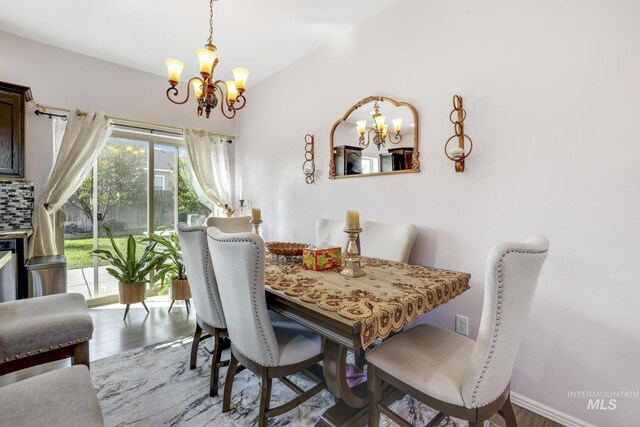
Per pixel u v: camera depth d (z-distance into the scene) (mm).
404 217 2332
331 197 2939
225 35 2824
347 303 1229
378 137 2484
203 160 3932
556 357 1637
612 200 1472
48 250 2932
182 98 3865
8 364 1283
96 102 3266
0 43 2777
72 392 1005
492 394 1104
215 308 1742
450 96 2049
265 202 3797
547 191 1662
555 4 1626
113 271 3041
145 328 2766
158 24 2656
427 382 1158
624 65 1435
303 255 1864
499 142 1830
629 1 1421
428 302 1376
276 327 1624
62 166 2975
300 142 3266
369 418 1373
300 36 2834
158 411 1669
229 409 1677
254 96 3961
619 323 1461
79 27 2709
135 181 3623
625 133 1435
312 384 1930
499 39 1823
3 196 2773
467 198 1978
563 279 1612
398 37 2348
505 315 1020
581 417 1566
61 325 1375
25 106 2785
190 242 1722
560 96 1613
